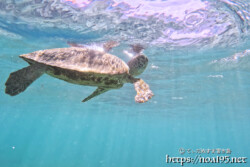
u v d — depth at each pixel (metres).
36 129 99.06
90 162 49.88
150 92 5.00
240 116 37.44
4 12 9.03
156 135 102.75
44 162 45.38
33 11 8.83
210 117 41.19
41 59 4.52
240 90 21.34
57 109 40.22
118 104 31.78
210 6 8.04
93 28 10.13
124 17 9.03
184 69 16.05
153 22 9.36
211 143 127.31
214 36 10.65
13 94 4.20
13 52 14.30
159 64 15.15
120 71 5.04
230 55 13.20
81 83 4.88
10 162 41.09
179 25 9.59
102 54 5.31
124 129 80.94
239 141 102.56
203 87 21.06
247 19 8.92
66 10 8.63
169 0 7.72
